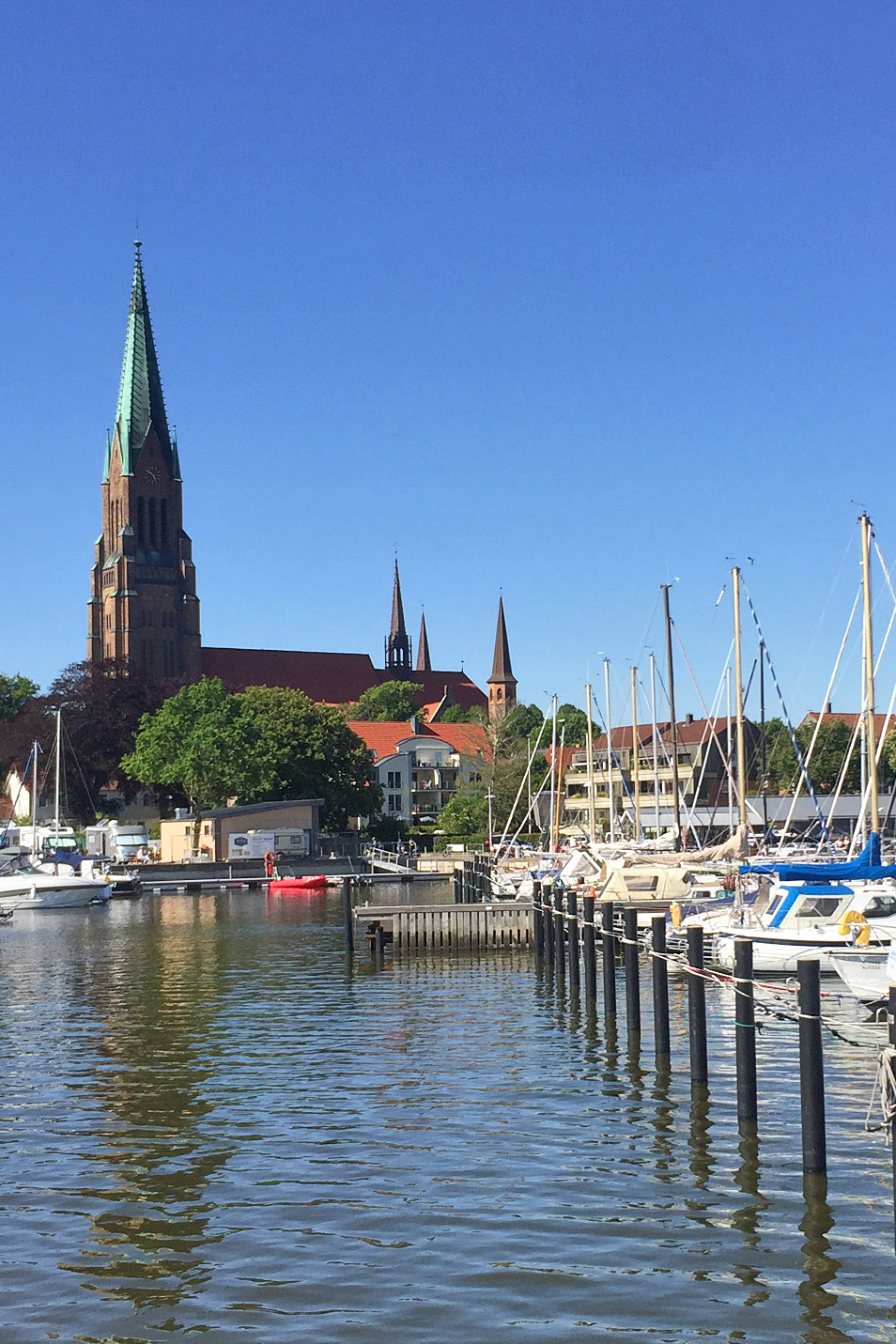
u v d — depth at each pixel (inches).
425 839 6131.9
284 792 5265.8
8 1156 885.8
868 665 2290.8
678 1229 718.5
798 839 3735.2
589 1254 686.5
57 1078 1132.5
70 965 2063.2
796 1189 780.6
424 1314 618.8
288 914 3144.7
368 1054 1221.1
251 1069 1157.7
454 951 2175.2
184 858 4992.6
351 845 5118.1
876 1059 1130.0
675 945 1792.6
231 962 2057.1
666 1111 971.9
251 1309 627.8
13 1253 705.6
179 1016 1478.8
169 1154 882.8
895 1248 676.7
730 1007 1465.3
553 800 3823.8
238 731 5088.6
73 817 6087.6
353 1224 737.6
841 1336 591.2
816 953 1344.7
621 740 5762.8
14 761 6515.8
